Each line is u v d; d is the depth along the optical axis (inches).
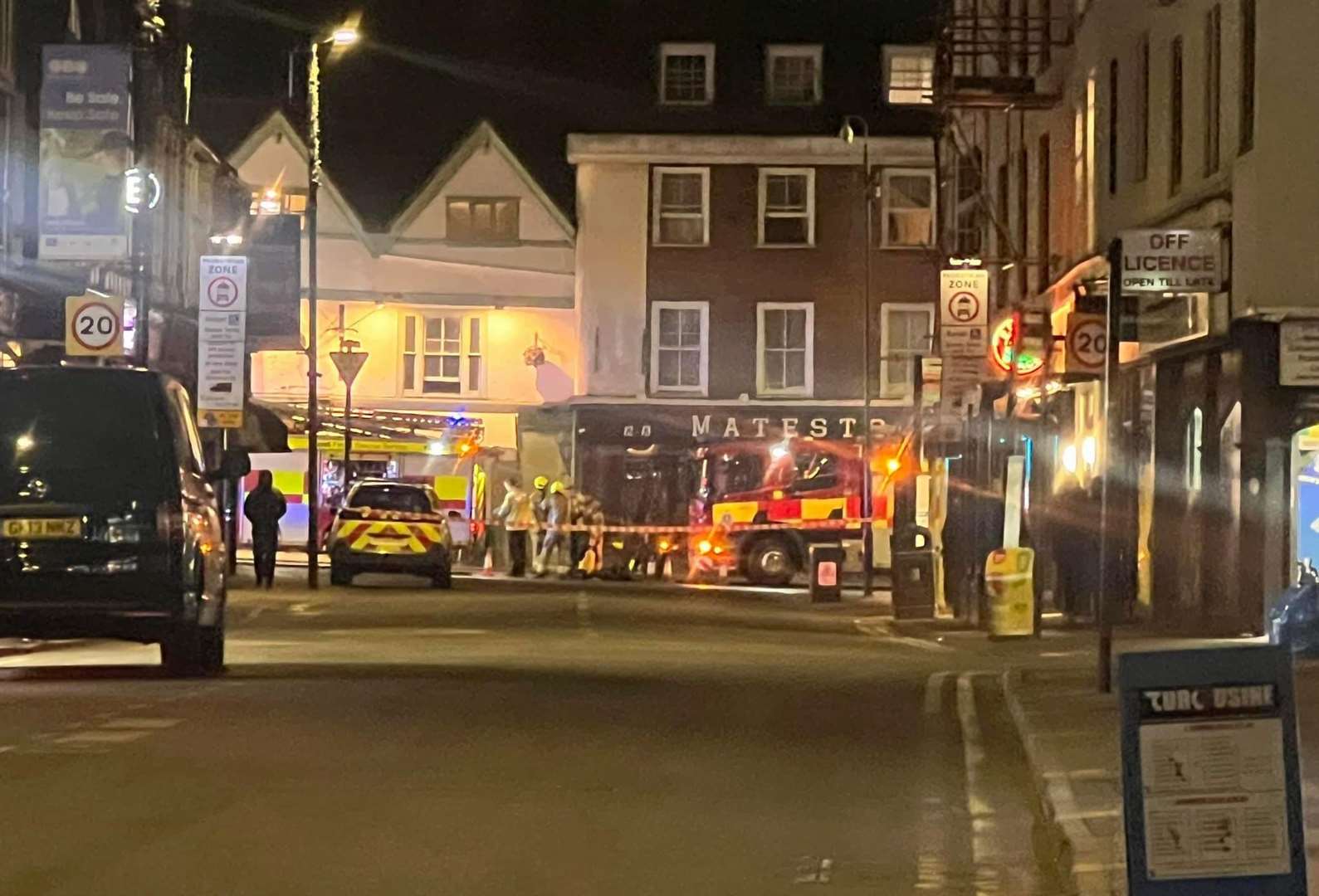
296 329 1485.0
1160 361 1066.7
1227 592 943.0
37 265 1218.0
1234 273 901.8
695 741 552.4
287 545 2042.3
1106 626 683.4
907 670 808.3
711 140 2048.5
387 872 360.5
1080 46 1217.4
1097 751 525.0
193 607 672.4
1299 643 812.0
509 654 849.5
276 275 1480.1
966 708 664.4
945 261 1357.0
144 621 661.3
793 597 1466.5
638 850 390.0
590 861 377.1
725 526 1656.0
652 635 1005.2
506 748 521.3
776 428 2041.1
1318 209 869.8
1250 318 896.9
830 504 1659.7
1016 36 1360.7
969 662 860.0
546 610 1195.3
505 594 1386.6
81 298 986.7
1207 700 272.1
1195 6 991.6
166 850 374.3
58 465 658.8
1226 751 271.4
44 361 1232.2
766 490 1662.2
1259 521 908.6
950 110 1391.5
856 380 2050.9
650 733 565.3
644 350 2047.2
